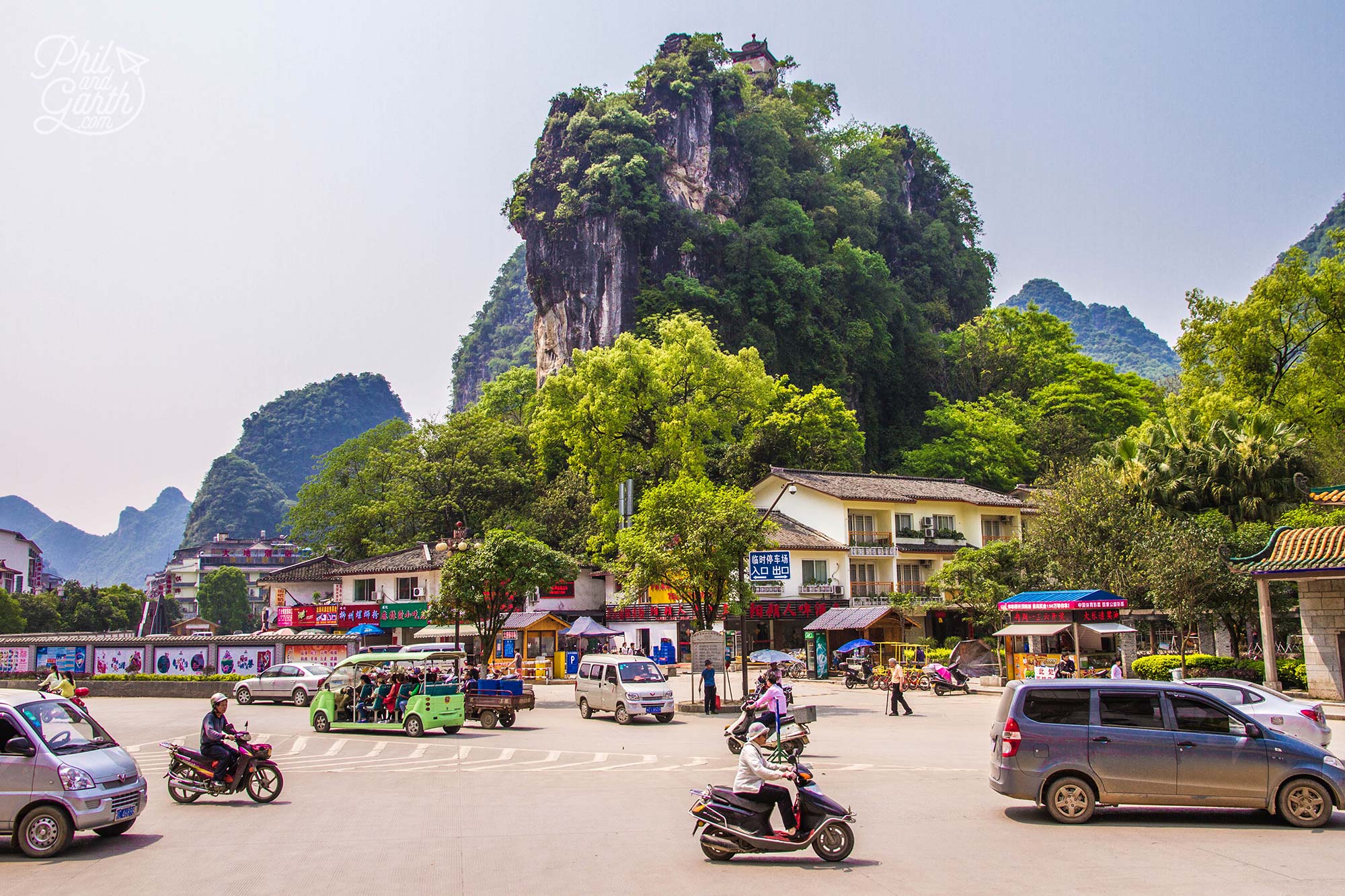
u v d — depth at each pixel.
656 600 55.06
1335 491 30.34
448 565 35.47
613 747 23.12
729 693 34.16
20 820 12.18
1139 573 36.66
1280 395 49.78
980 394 95.62
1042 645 44.94
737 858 11.35
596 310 90.81
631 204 90.44
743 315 88.19
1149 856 10.93
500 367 182.00
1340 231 51.16
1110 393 84.75
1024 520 66.38
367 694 26.48
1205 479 39.78
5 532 102.38
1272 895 9.27
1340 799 12.37
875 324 94.94
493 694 28.17
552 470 73.69
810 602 55.81
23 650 44.28
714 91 102.56
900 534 60.66
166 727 28.97
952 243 120.88
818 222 101.56
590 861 11.23
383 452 77.25
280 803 15.87
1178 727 12.88
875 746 22.47
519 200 98.69
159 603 69.19
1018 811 13.98
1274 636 29.38
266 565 145.88
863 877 10.27
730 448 70.81
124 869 11.30
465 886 10.14
